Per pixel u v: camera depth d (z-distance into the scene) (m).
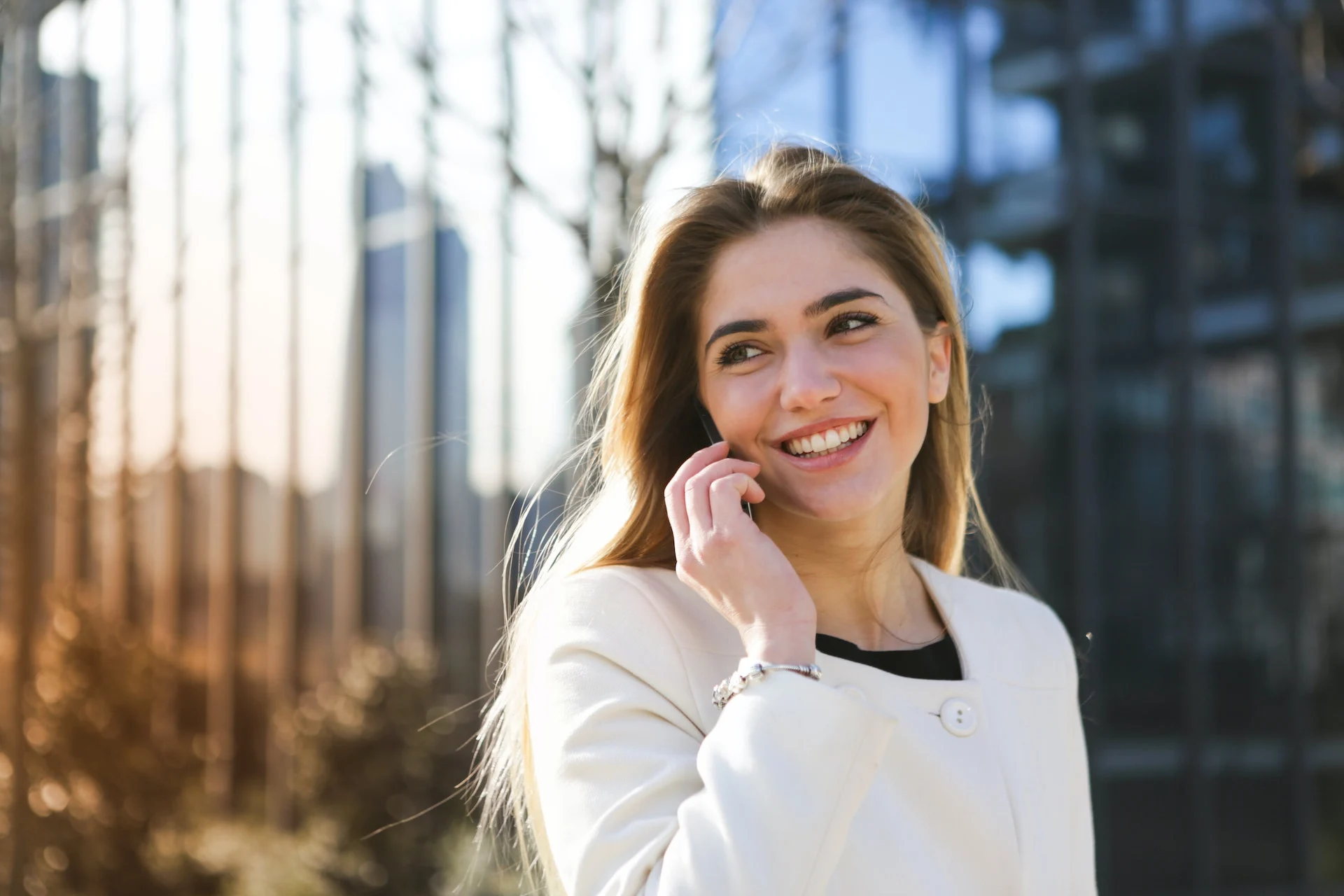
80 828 7.54
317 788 6.88
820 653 1.65
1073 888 1.77
